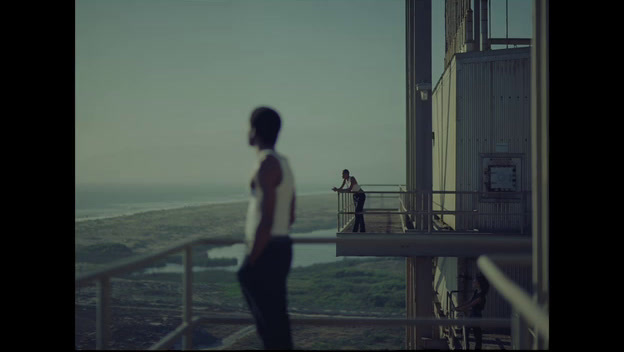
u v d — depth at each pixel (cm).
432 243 1295
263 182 292
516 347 270
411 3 1766
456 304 1382
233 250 6712
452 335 1138
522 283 1262
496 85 1416
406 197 1825
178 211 11212
